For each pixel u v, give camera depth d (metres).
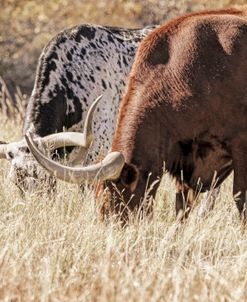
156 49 27.64
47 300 21.00
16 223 25.95
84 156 32.16
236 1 62.06
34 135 31.53
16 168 29.78
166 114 27.19
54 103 32.50
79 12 64.69
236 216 28.02
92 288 21.64
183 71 27.30
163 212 29.77
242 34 27.77
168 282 21.84
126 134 27.05
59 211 27.61
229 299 21.02
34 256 24.02
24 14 64.25
